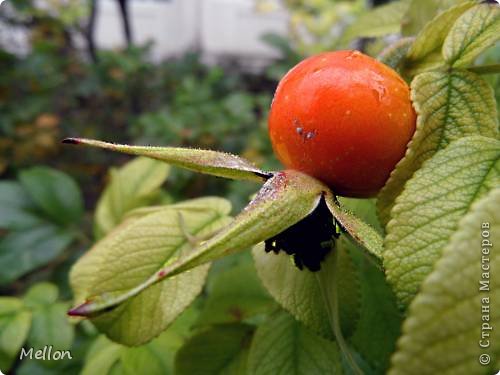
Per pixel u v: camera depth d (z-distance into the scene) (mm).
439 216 64
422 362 47
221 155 77
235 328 111
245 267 116
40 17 547
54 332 139
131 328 89
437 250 62
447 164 67
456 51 79
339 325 86
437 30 87
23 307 140
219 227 95
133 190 149
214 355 109
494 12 79
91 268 106
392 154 74
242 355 109
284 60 399
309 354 93
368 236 69
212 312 114
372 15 125
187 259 61
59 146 463
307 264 80
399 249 63
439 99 78
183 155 75
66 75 510
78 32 614
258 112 490
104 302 61
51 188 213
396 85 75
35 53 457
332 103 73
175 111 393
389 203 74
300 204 71
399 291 62
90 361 119
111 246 92
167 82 505
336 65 75
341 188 77
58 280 246
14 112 424
